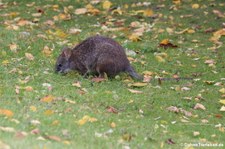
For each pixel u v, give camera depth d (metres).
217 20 20.38
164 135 11.72
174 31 19.30
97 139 10.76
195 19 20.41
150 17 20.41
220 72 16.14
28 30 18.39
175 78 15.16
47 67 15.45
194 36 19.00
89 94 13.48
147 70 15.97
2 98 12.49
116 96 13.46
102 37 15.30
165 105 13.43
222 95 14.33
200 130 12.32
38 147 9.38
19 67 15.11
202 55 17.36
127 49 17.41
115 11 20.64
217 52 17.64
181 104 13.57
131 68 15.18
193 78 15.56
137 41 18.20
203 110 13.46
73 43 17.50
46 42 17.31
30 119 11.22
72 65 15.17
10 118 11.11
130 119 12.35
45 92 13.26
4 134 9.91
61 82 14.29
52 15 20.39
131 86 14.43
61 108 12.29
